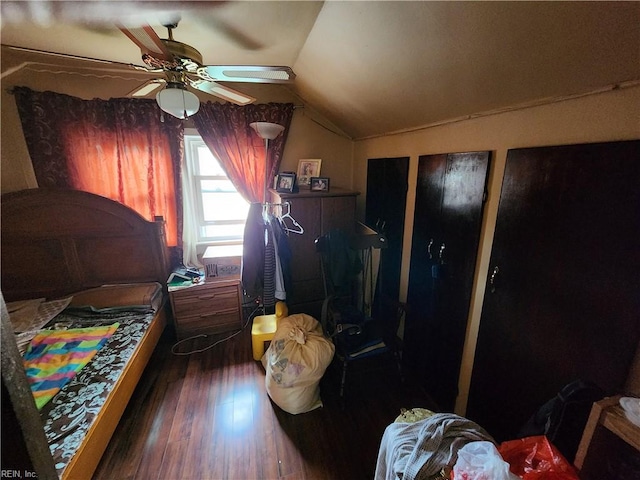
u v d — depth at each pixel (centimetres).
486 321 146
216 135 254
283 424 175
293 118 280
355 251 222
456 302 165
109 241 233
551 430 97
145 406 187
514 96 117
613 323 93
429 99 151
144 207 254
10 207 205
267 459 154
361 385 206
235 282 262
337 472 148
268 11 117
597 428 81
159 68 130
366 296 247
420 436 97
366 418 180
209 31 136
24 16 65
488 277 142
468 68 112
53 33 133
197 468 149
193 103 137
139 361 184
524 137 121
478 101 132
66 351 167
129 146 238
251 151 269
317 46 155
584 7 69
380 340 198
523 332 126
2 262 211
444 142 170
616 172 89
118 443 162
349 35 130
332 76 183
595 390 95
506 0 76
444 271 173
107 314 207
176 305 248
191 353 241
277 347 191
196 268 283
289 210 230
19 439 47
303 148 289
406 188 209
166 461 152
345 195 242
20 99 206
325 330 207
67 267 226
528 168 117
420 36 107
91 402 137
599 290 96
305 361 178
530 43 87
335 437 167
